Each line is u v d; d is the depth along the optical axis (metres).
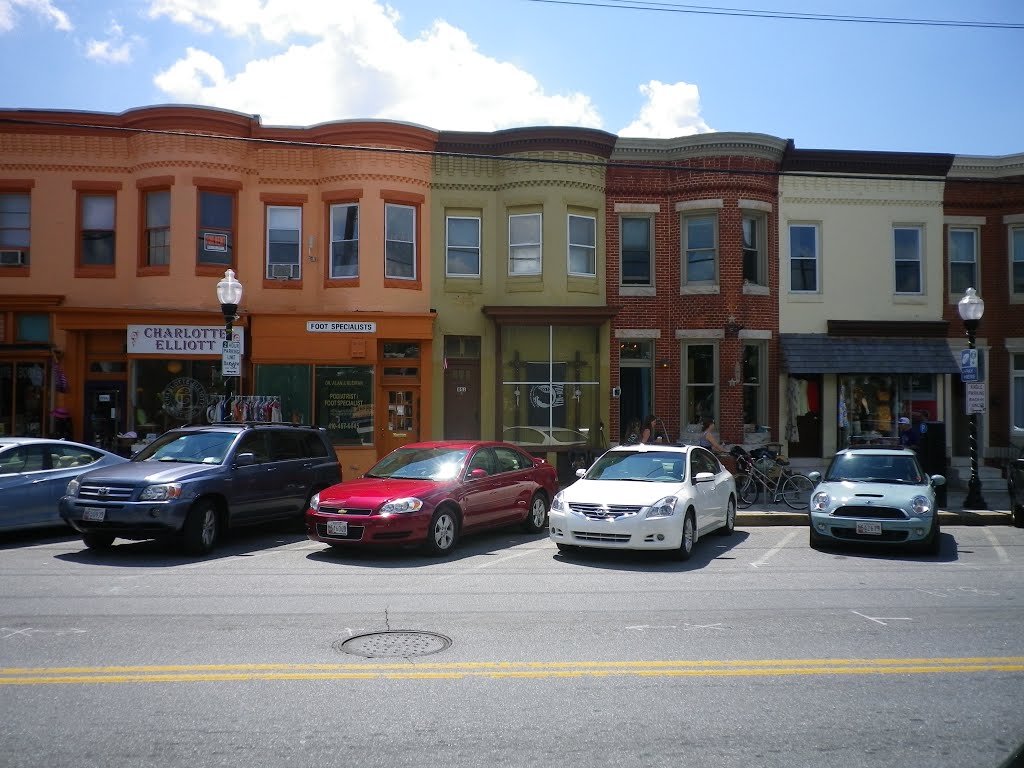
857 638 7.30
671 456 12.48
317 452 14.10
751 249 21.39
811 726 5.23
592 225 21.12
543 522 14.16
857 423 21.58
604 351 20.91
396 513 11.05
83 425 19.66
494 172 20.97
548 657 6.65
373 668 6.31
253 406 18.69
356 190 19.88
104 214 20.03
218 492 11.69
